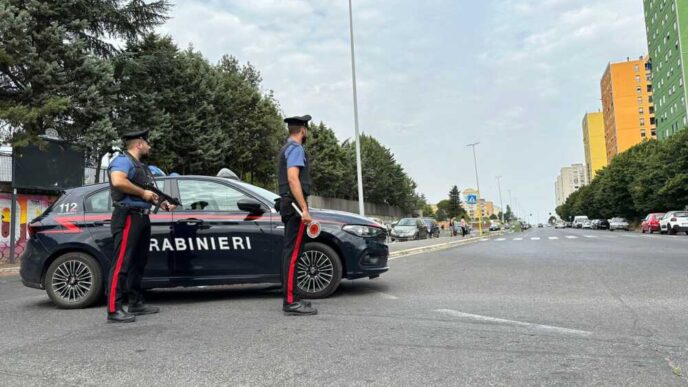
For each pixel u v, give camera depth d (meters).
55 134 16.72
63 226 5.98
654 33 86.38
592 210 79.12
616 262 9.83
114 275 4.91
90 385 2.98
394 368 3.19
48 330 4.56
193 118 24.33
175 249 5.95
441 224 89.44
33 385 3.00
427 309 5.16
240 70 41.44
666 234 31.06
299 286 6.08
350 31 21.77
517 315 4.79
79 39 17.08
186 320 4.86
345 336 4.04
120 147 17.67
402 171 72.31
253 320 4.77
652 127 115.50
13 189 14.84
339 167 50.47
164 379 3.06
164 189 6.17
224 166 26.69
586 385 2.83
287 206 5.00
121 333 4.35
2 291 8.06
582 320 4.51
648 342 3.71
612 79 118.81
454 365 3.23
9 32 14.62
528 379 2.94
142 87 22.03
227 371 3.19
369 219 6.55
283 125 34.97
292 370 3.18
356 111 21.11
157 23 21.44
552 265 9.60
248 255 6.01
